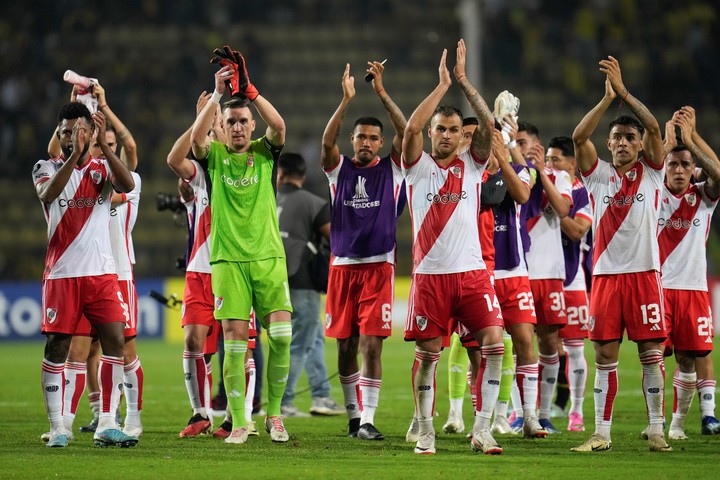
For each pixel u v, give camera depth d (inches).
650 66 4055.1
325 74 4291.3
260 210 1043.3
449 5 4498.0
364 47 4377.5
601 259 1019.9
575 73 4124.0
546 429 1181.1
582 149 1013.8
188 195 1174.3
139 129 3885.3
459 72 965.2
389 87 4215.1
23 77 3988.7
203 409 1141.7
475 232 967.6
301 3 4493.1
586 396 1628.9
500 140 1051.9
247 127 1040.8
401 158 1006.4
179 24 4399.6
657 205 1009.5
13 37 4168.3
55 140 1085.1
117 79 4065.0
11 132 3843.5
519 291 1112.2
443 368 2103.8
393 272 1115.9
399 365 2197.3
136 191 1096.8
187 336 1136.2
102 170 994.1
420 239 967.6
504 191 1075.9
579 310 1219.9
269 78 4269.2
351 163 1122.0
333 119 1093.1
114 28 4375.0
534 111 4065.0
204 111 1025.5
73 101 1055.0
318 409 1405.0
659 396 1002.1
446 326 970.1
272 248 1045.2
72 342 1068.5
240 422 1055.6
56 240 984.9
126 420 1109.7
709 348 1119.0
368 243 1104.2
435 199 960.9
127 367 1099.3
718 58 4094.5
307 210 1389.0
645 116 988.6
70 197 982.4
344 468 863.7
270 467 868.6
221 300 1036.5
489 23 4185.5
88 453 955.3
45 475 823.1
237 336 1040.8
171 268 3560.5
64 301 981.2
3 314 2977.4
